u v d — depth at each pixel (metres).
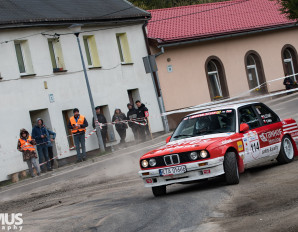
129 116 34.62
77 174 24.22
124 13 38.84
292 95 45.03
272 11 51.84
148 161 14.16
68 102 33.19
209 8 49.72
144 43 40.28
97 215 13.19
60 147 31.78
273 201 11.33
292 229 9.09
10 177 28.38
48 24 32.25
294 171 14.66
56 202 17.48
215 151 13.65
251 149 14.90
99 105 35.38
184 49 43.00
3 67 29.64
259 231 9.30
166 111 40.94
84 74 33.78
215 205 11.90
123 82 37.66
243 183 14.07
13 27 30.22
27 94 30.72
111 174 22.09
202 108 42.72
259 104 16.27
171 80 41.75
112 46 37.44
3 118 29.14
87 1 38.78
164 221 11.20
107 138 35.66
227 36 45.62
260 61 48.78
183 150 13.73
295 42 51.78
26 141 27.03
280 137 16.33
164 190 14.57
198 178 13.62
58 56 33.56
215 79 45.88
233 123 14.88
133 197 15.30
